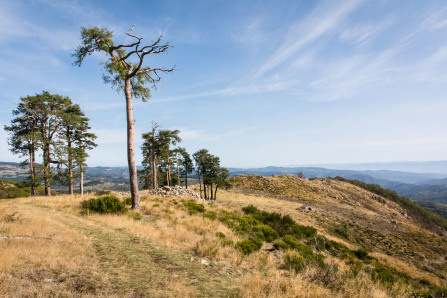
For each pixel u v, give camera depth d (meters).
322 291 5.21
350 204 73.25
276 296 4.67
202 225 11.77
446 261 29.39
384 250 30.36
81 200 16.44
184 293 4.21
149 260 5.98
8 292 3.20
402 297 6.68
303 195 70.25
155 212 13.64
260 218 19.05
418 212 109.12
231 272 6.22
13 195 37.75
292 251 9.97
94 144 34.31
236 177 84.44
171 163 48.44
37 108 27.70
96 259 5.30
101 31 13.97
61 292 3.44
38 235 6.42
